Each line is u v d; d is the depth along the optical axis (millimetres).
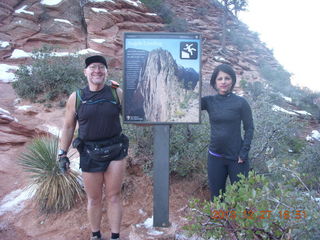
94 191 3188
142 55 3170
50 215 4352
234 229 2430
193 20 24094
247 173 3309
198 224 2518
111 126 3037
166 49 3182
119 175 3115
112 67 13664
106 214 4109
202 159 4477
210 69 17891
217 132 3281
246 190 2326
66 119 3146
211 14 26844
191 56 3182
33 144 4934
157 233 3234
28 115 7898
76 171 4777
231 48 22344
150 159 4648
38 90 8914
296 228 2100
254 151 4469
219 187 3396
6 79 10711
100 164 3043
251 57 22625
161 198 3314
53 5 15289
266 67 20812
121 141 3172
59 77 8828
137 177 4613
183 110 3205
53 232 4055
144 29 17703
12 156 6371
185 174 4586
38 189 4543
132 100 3180
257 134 4633
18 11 14633
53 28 14570
